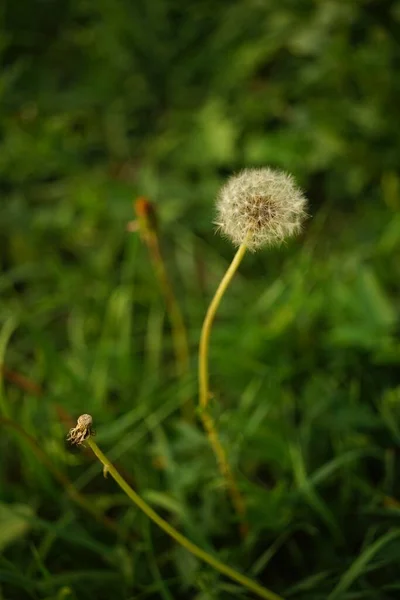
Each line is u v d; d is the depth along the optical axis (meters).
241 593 0.72
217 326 0.92
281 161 1.00
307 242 0.95
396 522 0.75
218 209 0.65
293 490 0.77
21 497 0.80
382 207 0.98
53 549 0.77
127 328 0.87
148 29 1.20
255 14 1.13
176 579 0.72
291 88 1.07
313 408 0.81
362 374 0.84
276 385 0.83
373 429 0.81
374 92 1.03
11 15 1.23
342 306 0.87
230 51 1.13
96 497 0.80
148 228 0.76
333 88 1.05
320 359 0.87
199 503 0.79
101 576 0.73
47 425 0.82
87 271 0.96
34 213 1.03
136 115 1.16
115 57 1.18
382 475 0.80
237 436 0.79
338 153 1.00
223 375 0.86
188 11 1.22
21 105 1.14
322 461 0.80
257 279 0.96
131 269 0.89
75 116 1.14
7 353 0.90
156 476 0.80
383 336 0.83
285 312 0.87
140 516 0.77
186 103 1.15
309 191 1.03
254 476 0.81
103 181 1.04
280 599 0.68
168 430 0.84
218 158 1.03
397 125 1.01
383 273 0.92
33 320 0.94
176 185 1.03
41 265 0.98
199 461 0.78
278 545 0.75
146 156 1.12
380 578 0.73
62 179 1.10
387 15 1.04
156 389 0.86
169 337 0.92
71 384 0.83
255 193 0.63
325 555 0.75
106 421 0.82
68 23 1.25
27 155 1.08
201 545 0.73
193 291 0.95
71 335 0.92
